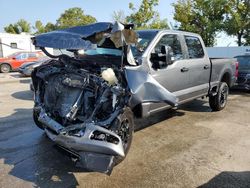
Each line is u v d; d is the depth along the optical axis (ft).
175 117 22.95
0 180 12.44
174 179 12.67
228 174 13.19
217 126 20.59
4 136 18.01
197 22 116.88
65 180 12.51
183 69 19.06
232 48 68.23
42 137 17.80
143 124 20.90
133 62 14.98
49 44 14.07
